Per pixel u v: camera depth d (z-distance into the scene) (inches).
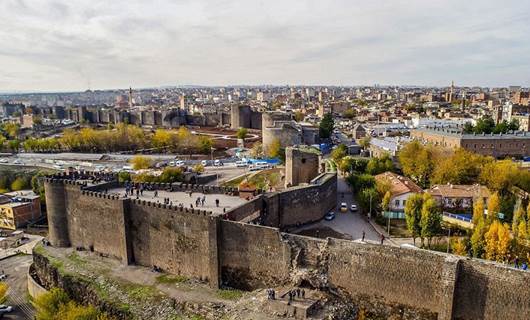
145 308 2512.3
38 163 7731.3
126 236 3056.1
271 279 2433.6
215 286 2610.7
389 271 2069.4
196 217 2677.2
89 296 2770.7
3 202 5482.3
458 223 3639.3
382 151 6072.8
